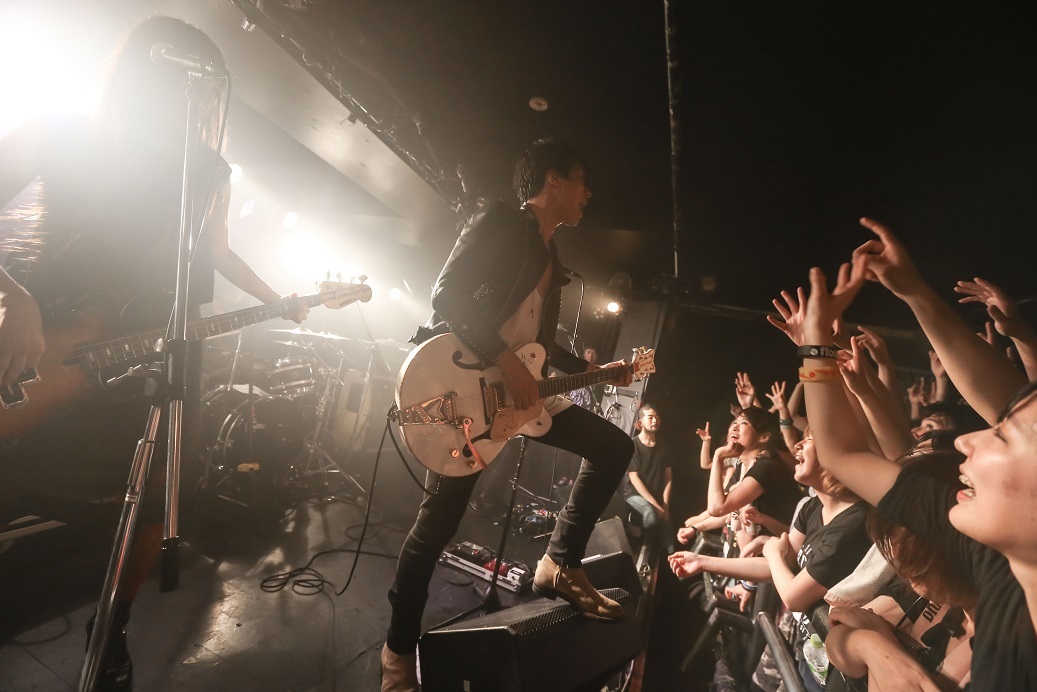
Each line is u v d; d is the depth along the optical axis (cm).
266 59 400
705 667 324
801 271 714
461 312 174
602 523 331
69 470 184
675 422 918
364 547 371
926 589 125
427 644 189
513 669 178
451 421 179
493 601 289
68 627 233
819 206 530
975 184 433
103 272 184
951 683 122
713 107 414
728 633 329
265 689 216
